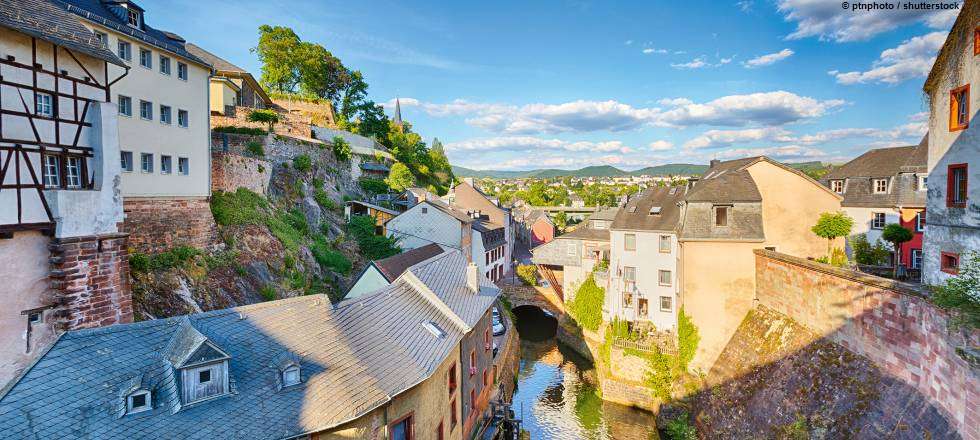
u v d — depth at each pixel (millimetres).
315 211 38750
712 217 26516
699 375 26406
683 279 27250
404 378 13828
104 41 20719
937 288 13367
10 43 12289
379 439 12883
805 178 27328
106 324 14156
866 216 37094
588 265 40125
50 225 12898
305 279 29016
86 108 14148
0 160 11961
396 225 45188
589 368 35531
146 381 10367
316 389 11797
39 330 12828
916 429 13711
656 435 25812
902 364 15078
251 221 28641
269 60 69000
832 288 18891
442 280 23062
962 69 15523
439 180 95875
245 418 10664
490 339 25656
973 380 11844
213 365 10891
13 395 9266
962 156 15469
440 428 16938
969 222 15070
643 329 33000
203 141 25547
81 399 9703
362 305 16359
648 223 33906
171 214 23156
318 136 60219
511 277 56500
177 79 24141
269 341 12484
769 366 21625
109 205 14445
